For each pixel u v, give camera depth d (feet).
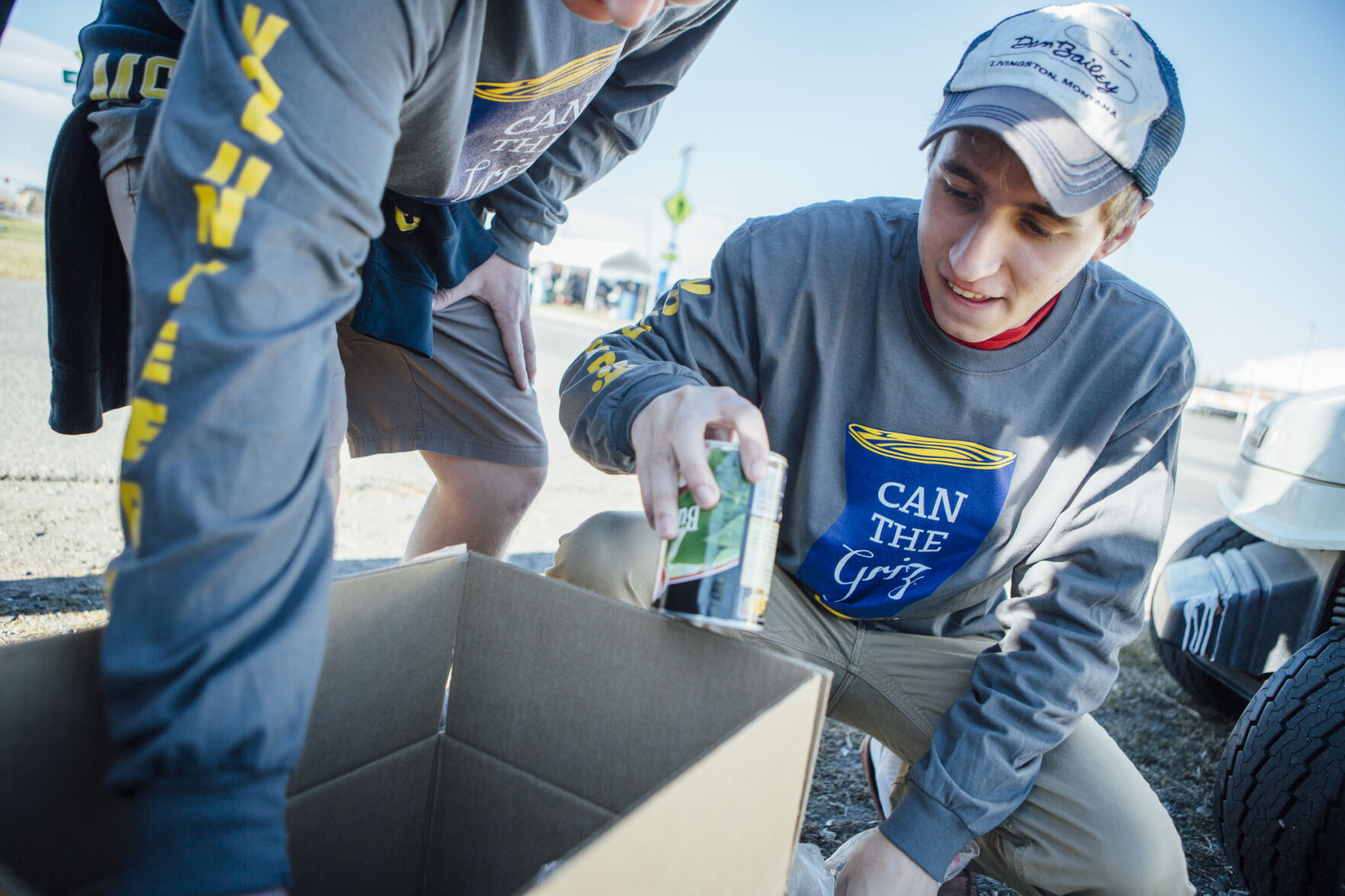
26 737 1.88
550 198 5.09
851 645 4.25
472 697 2.96
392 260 4.36
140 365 1.86
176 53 3.47
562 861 1.43
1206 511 17.51
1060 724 3.43
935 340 3.69
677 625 2.51
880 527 3.99
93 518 7.61
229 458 1.75
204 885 1.58
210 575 1.70
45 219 3.62
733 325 4.02
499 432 5.19
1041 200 2.97
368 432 5.36
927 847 3.22
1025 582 4.01
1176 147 3.34
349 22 2.08
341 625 2.50
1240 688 6.36
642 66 4.88
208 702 1.64
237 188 1.87
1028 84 2.99
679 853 1.76
